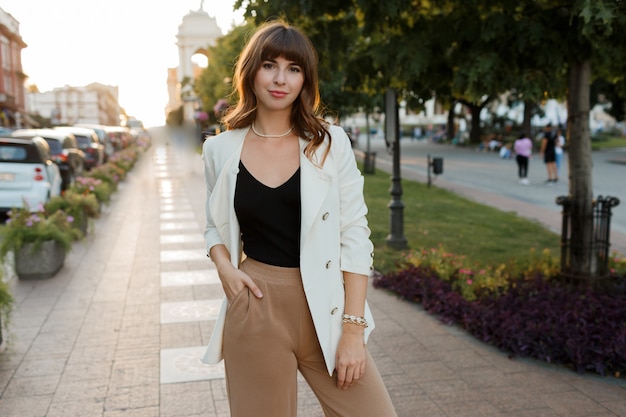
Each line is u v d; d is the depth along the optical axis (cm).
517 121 4897
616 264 636
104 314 503
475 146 3781
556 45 457
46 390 350
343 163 186
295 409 190
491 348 425
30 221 622
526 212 1162
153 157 3036
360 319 181
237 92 207
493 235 912
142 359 401
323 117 203
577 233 543
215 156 193
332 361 181
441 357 407
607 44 426
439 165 1523
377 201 1274
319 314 180
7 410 324
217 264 190
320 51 554
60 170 1322
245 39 215
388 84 607
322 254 181
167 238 869
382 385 186
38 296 558
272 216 182
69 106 12412
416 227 967
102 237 873
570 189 552
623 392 351
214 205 189
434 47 512
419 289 547
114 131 3428
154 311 513
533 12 473
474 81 459
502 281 538
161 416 320
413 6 546
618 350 378
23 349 417
